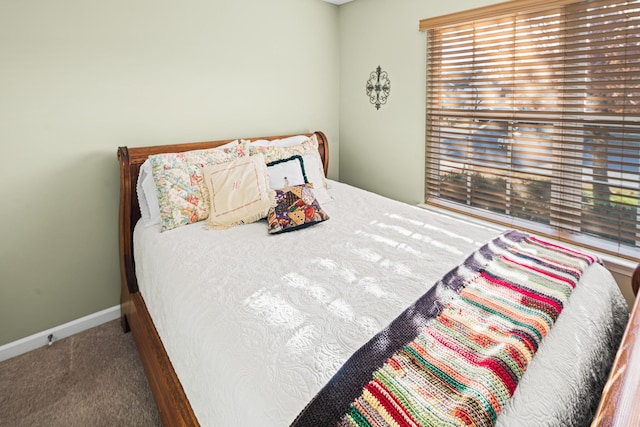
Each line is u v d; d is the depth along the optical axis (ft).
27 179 6.70
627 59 6.11
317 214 6.90
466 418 2.65
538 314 3.89
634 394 2.28
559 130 7.14
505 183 8.23
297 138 9.74
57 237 7.18
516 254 5.45
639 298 3.70
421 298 4.25
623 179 6.50
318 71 10.86
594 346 3.84
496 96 7.95
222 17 8.60
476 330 3.65
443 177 9.39
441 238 6.22
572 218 7.29
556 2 6.62
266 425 2.80
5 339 6.86
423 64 9.12
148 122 7.91
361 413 2.73
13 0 6.12
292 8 9.87
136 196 7.50
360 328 3.72
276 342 3.54
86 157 7.26
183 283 4.89
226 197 6.97
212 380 3.54
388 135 10.39
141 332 6.07
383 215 7.47
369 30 10.22
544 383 3.18
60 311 7.45
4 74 6.21
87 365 6.65
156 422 5.40
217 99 8.87
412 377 3.05
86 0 6.80
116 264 8.00
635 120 6.22
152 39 7.68
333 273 4.96
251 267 5.17
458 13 8.05
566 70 6.81
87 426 5.32
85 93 7.06
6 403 5.75
